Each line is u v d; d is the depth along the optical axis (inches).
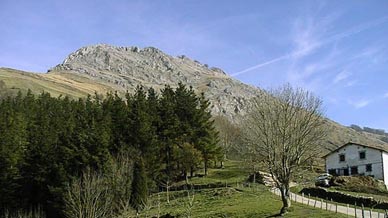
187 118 3457.2
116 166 2429.9
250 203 2265.0
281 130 2070.6
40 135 2849.4
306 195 2571.4
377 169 3211.1
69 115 3366.1
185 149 3134.8
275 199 2378.2
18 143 2758.4
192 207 2244.1
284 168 2009.1
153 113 3341.5
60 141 2723.9
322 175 3026.6
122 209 2303.2
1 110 3329.2
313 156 2172.7
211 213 2096.5
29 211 2519.7
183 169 3142.2
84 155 2556.6
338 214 1845.5
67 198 2231.8
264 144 2158.0
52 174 2578.7
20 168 2662.4
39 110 3609.7
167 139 3206.2
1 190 2564.0
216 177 3289.9
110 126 2992.1
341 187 2751.0
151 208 2463.1
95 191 2158.0
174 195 2701.8
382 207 2095.2
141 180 2527.1
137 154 2763.3
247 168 2630.4
